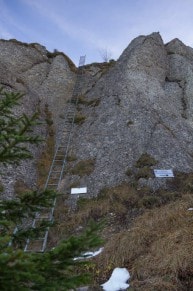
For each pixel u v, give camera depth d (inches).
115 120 868.6
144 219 494.0
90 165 741.9
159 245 387.9
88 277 157.1
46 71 1274.6
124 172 697.6
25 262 122.3
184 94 1054.4
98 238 146.3
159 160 716.0
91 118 944.3
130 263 386.9
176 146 768.3
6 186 648.4
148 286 325.1
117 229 518.3
